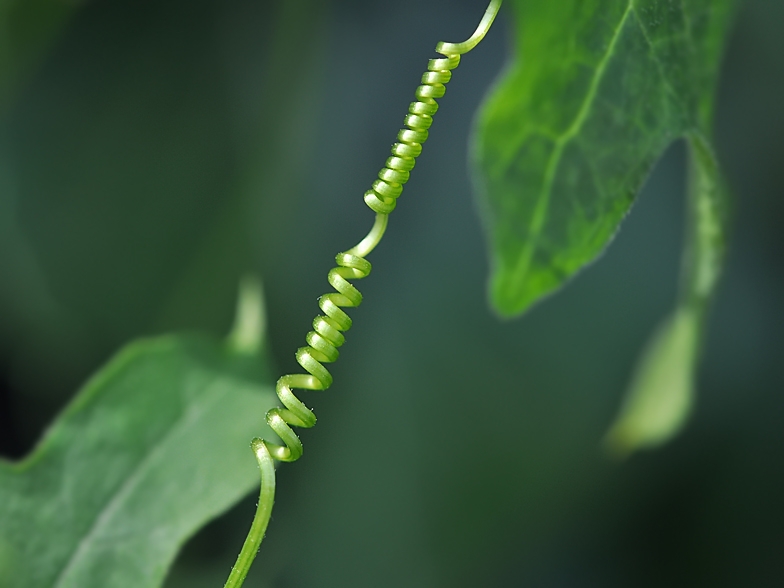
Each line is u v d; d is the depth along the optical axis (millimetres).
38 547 186
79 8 227
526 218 180
